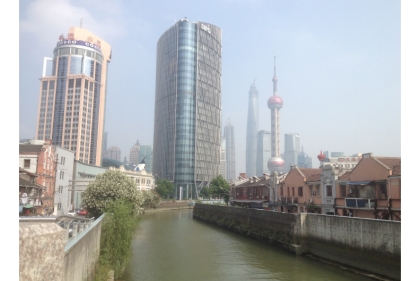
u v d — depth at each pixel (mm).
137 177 103375
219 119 194125
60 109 87125
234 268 27562
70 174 56156
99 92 102125
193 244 39875
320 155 57938
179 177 166375
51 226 8062
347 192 35469
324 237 30156
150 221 69250
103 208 39031
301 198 44219
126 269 27094
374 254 23922
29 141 46781
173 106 175750
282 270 26547
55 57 92000
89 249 16734
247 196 66875
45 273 7484
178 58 178000
